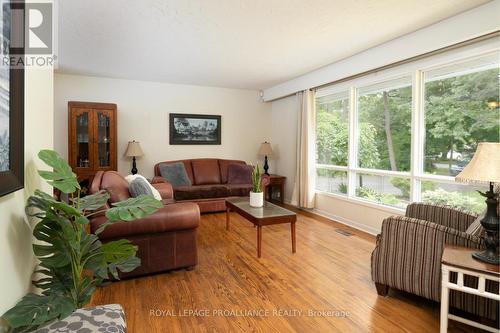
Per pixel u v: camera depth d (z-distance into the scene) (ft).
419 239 6.40
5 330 3.49
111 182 8.16
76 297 4.47
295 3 7.78
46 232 4.16
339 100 14.52
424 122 10.61
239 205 11.26
